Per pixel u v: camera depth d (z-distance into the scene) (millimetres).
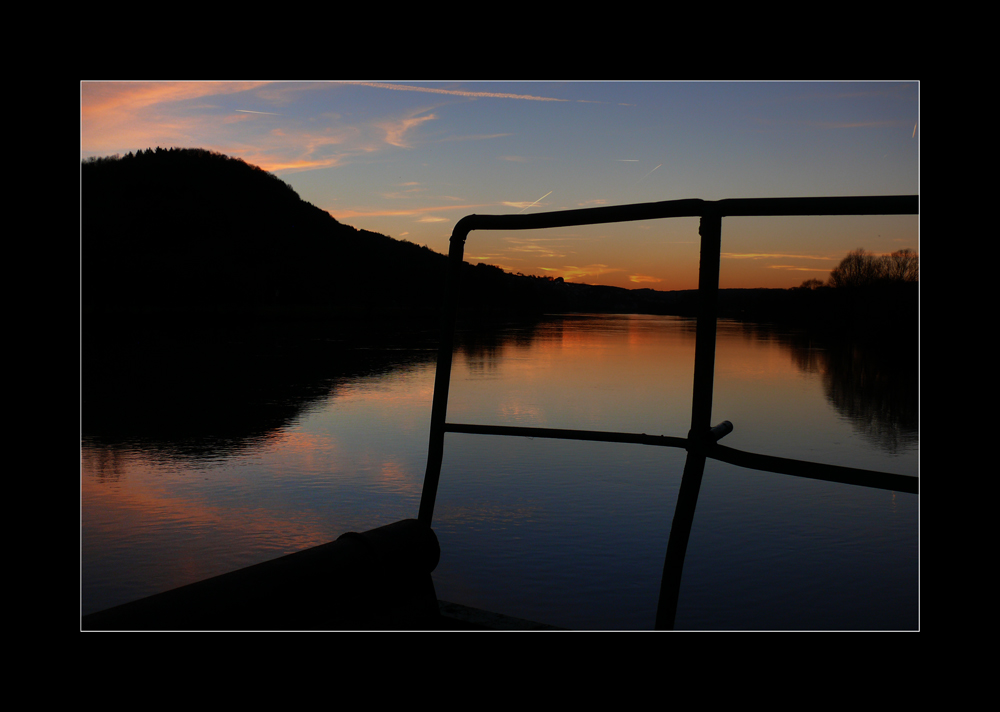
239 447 8742
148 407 12250
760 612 3918
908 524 5430
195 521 5609
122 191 100375
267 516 5781
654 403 11656
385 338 33500
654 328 41156
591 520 5613
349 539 1697
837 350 22359
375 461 7848
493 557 4824
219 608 1381
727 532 5293
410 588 1768
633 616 3865
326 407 11953
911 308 21562
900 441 8625
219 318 56531
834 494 6297
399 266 106188
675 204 1676
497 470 7328
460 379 15406
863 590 4195
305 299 83438
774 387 13648
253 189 115375
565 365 18344
